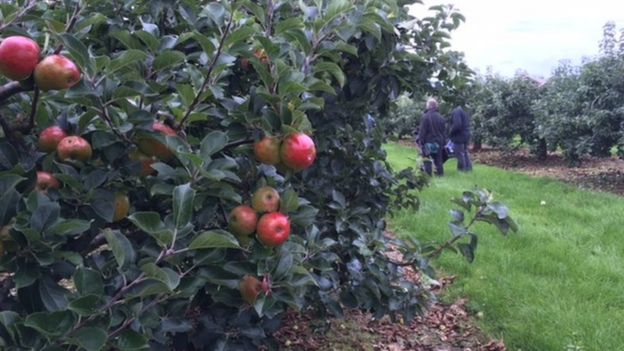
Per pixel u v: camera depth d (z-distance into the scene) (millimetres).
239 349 2240
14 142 1654
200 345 2248
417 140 11375
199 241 1459
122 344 1468
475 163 14773
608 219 6676
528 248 5480
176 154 1615
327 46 2104
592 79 10789
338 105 3092
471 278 4816
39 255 1390
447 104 4023
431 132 10953
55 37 1484
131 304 1533
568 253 5301
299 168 1673
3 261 1390
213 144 1646
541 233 5980
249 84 2615
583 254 5324
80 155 1570
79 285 1391
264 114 1647
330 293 3135
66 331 1296
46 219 1386
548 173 12039
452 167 12789
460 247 3244
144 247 1616
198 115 1753
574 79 12203
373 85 3119
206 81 1688
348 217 3273
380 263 3170
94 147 1612
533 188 9242
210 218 1820
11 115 1776
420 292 3383
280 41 2004
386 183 3930
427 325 4148
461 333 4012
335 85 3084
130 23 2520
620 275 4727
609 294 4324
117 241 1393
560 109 11734
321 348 3740
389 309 3137
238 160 1880
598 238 5875
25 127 1668
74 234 1583
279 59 1734
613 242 5715
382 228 3701
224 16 1763
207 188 1663
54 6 2115
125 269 1500
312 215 1837
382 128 3986
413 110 18688
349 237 3252
